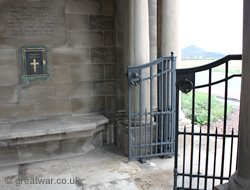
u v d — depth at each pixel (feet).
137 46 12.46
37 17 13.29
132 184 10.01
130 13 12.34
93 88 14.80
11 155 12.17
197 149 13.32
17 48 13.10
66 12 13.78
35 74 13.57
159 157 12.73
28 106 13.65
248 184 5.87
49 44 13.66
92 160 12.56
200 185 9.87
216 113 22.61
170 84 12.32
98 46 14.60
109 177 10.65
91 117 14.44
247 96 5.88
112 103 15.30
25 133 11.78
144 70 12.56
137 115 12.98
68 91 14.33
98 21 14.42
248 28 5.71
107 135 14.98
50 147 12.78
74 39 14.08
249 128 5.88
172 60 11.76
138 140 12.84
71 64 14.20
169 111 12.22
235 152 13.12
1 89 13.07
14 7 12.84
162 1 12.46
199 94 31.91
